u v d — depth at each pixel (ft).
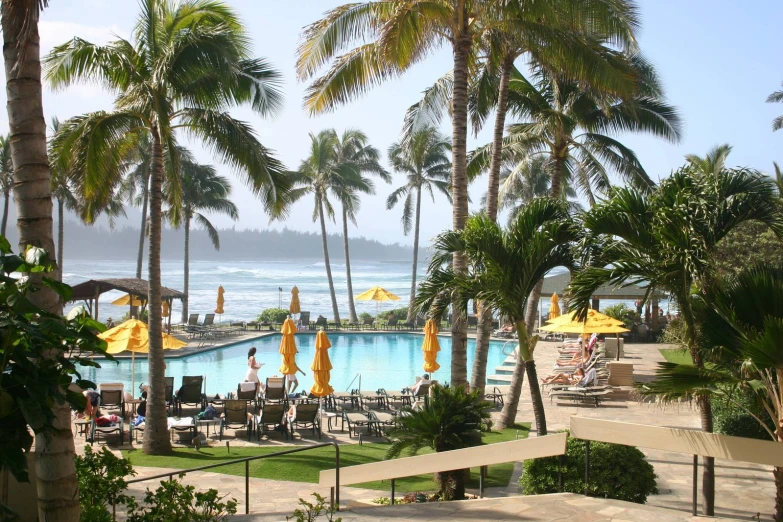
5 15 17.17
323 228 152.66
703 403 27.12
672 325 29.19
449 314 139.03
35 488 20.45
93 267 517.55
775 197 26.14
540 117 60.29
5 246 15.30
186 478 40.47
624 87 46.42
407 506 24.07
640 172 64.95
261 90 48.49
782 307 23.22
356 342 121.49
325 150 150.20
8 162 140.36
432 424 32.78
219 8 49.26
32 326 14.65
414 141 54.29
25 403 14.10
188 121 49.29
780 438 24.02
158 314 47.80
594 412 58.54
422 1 42.14
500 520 22.16
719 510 31.63
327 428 57.26
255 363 67.56
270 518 23.89
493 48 53.11
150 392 47.73
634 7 43.75
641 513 22.63
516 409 54.60
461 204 43.88
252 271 477.36
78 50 43.80
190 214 147.23
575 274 30.71
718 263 25.67
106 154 47.70
